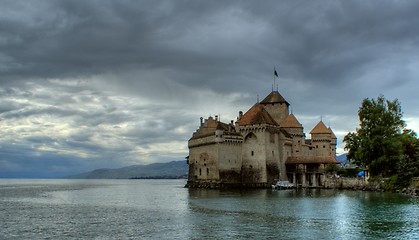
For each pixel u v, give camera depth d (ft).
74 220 196.54
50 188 589.73
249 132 456.45
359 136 374.02
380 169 369.30
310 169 451.12
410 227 165.89
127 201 307.58
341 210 217.15
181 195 359.87
